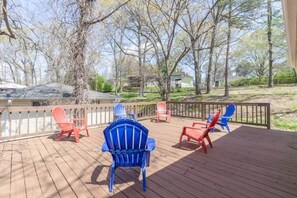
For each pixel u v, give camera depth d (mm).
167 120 8430
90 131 6500
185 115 9500
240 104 7352
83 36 7980
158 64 15828
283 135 5875
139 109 8891
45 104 10477
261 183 2912
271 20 13234
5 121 9164
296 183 2902
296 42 4039
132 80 27016
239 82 24906
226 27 13477
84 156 4094
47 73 11828
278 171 3324
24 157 4035
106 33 9312
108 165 3619
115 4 9844
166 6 12227
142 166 2875
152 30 14023
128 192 2678
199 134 4691
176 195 2596
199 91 17984
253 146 4773
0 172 3316
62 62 8250
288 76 20625
